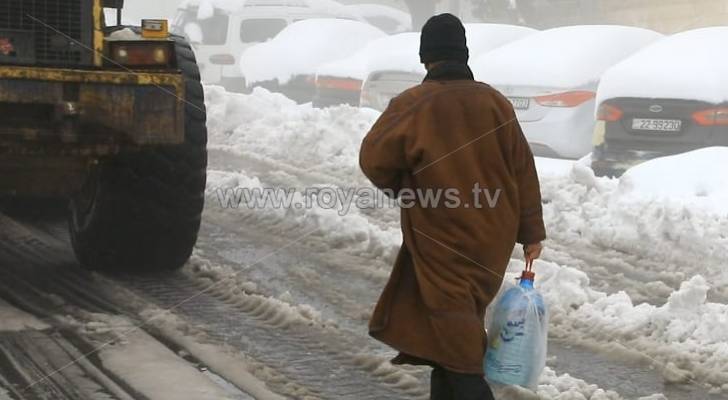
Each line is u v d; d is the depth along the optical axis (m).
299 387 13.42
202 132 18.58
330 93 45.69
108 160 18.14
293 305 17.28
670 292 18.73
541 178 26.84
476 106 10.89
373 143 10.90
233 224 23.69
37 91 16.28
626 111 30.77
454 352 10.52
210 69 58.56
